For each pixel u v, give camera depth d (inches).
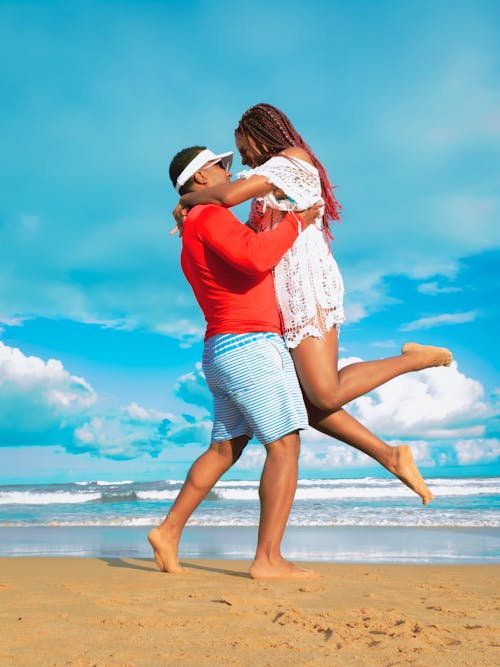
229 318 119.2
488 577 124.8
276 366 119.0
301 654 59.5
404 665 54.9
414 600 93.0
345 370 126.9
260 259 114.7
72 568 142.8
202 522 425.7
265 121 133.5
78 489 1068.5
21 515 510.9
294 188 120.7
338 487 927.7
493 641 64.7
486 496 707.4
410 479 125.5
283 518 119.2
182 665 55.8
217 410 128.0
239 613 80.6
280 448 119.2
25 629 71.9
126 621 75.6
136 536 310.8
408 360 131.1
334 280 128.0
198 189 129.3
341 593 99.5
